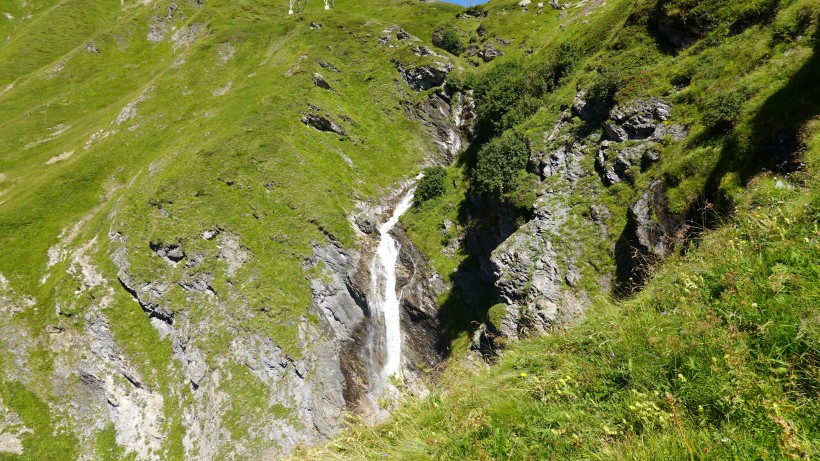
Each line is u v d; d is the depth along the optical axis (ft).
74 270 160.56
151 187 176.14
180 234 156.66
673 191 66.90
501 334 93.09
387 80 240.94
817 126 47.50
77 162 211.82
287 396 127.85
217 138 190.08
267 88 224.12
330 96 226.17
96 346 147.64
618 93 95.45
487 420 20.93
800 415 13.62
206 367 134.41
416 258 157.79
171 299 147.84
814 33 58.08
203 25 321.73
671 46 96.48
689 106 78.64
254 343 135.44
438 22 326.65
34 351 149.59
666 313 21.58
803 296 16.87
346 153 200.95
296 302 143.33
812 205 23.21
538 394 22.08
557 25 206.90
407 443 22.43
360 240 160.25
